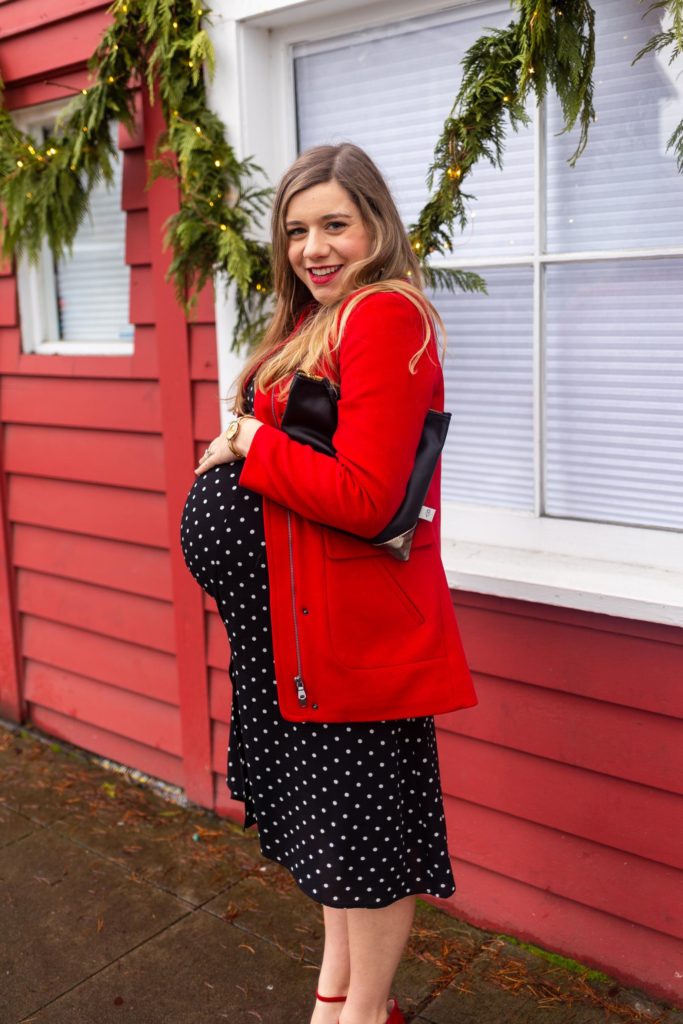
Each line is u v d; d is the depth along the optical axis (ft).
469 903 7.62
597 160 6.56
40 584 10.82
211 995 6.93
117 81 8.26
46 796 9.85
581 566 6.86
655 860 6.57
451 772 7.48
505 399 7.36
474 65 6.24
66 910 7.97
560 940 7.16
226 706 9.12
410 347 4.67
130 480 9.52
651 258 6.43
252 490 5.02
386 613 4.92
